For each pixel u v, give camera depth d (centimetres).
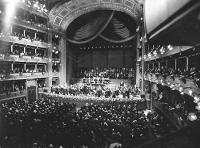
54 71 4150
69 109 2536
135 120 1833
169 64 2533
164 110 2222
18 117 1948
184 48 1752
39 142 1591
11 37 3086
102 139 1642
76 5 3931
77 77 4756
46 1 3750
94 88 3678
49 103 2592
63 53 4322
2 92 2991
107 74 4431
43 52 3984
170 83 2098
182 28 401
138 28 3662
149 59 3091
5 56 2973
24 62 3384
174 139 473
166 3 415
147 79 3209
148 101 2964
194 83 1555
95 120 1869
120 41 4166
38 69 3741
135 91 3406
